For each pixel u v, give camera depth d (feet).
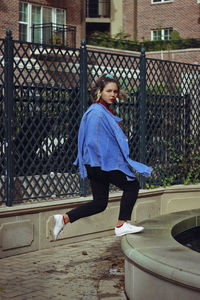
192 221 17.08
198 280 10.48
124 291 14.52
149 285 12.10
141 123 25.29
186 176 28.25
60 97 21.71
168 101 27.17
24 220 19.89
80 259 18.94
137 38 111.55
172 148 27.53
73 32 80.84
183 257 11.97
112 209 23.61
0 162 19.71
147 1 110.01
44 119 21.62
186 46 96.68
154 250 12.64
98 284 15.37
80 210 14.69
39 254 19.85
